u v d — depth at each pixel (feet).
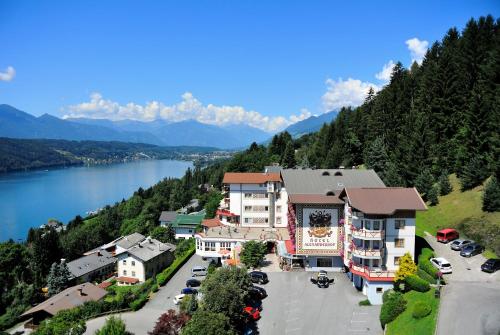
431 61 412.77
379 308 174.91
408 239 189.06
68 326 185.16
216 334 139.23
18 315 256.52
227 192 337.72
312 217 219.82
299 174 247.91
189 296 192.24
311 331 159.84
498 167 244.01
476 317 134.41
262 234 271.49
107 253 372.79
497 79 303.89
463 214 246.27
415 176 303.48
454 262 194.18
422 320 139.85
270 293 194.59
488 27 389.80
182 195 650.84
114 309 204.33
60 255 373.81
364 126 434.30
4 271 331.57
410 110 374.84
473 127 283.79
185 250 307.17
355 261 196.34
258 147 645.51
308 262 224.12
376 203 186.70
